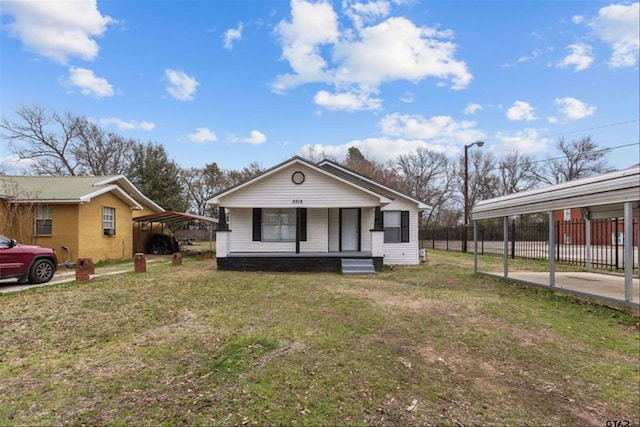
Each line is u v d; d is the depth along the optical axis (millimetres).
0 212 12867
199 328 5188
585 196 6887
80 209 13766
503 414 2904
